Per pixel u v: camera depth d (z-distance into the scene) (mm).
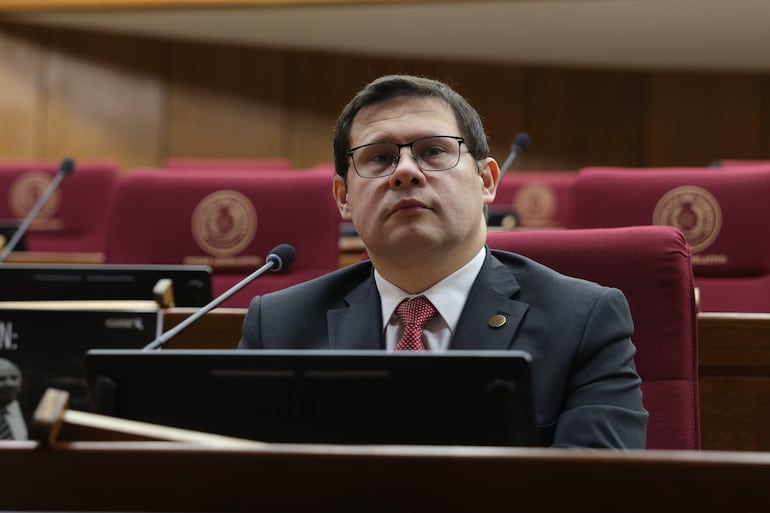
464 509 782
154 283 1857
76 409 1661
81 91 7219
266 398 1021
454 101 1451
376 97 1445
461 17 6625
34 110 7137
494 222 3262
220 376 1026
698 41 7039
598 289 1399
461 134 1430
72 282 1875
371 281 1483
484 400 977
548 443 1305
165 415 1048
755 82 7910
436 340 1400
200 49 7457
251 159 7508
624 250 1581
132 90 7324
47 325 1695
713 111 7910
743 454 767
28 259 3150
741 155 7902
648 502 766
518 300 1414
